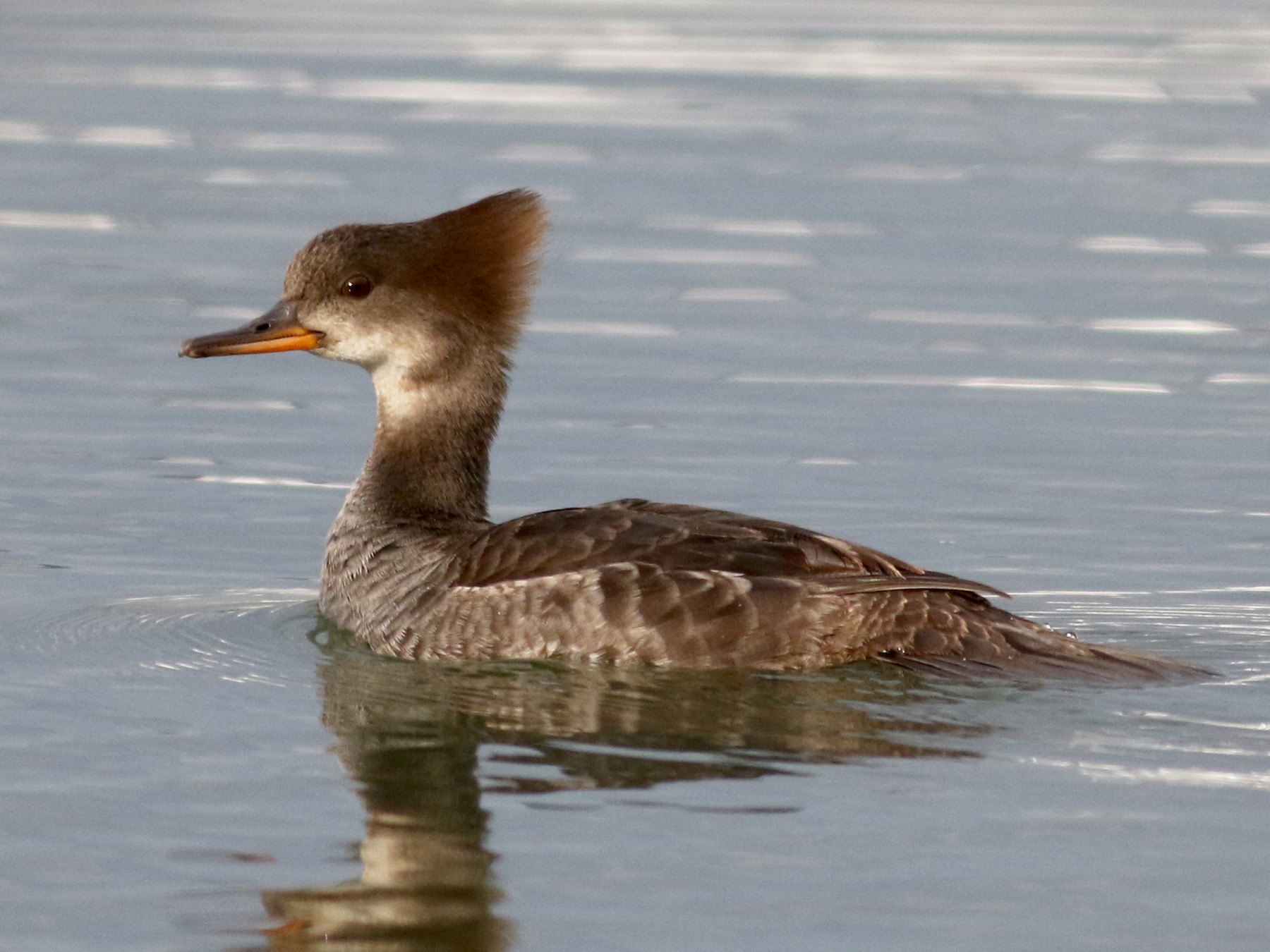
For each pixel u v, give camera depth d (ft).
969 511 52.44
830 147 86.84
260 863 30.60
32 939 28.27
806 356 64.75
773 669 38.04
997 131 89.30
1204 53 104.58
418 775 33.91
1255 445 57.31
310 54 102.47
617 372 63.62
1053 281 71.15
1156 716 36.01
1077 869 30.09
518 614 39.19
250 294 68.95
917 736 35.19
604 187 80.94
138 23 109.81
